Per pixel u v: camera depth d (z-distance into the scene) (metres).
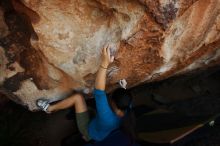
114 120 3.89
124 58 3.57
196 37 3.60
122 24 3.28
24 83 3.92
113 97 3.91
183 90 5.20
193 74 4.93
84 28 3.41
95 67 3.71
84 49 3.56
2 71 3.79
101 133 3.98
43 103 4.10
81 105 4.13
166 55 3.56
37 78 3.89
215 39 3.76
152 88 5.11
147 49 3.45
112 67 3.71
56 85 3.99
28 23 3.45
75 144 4.39
